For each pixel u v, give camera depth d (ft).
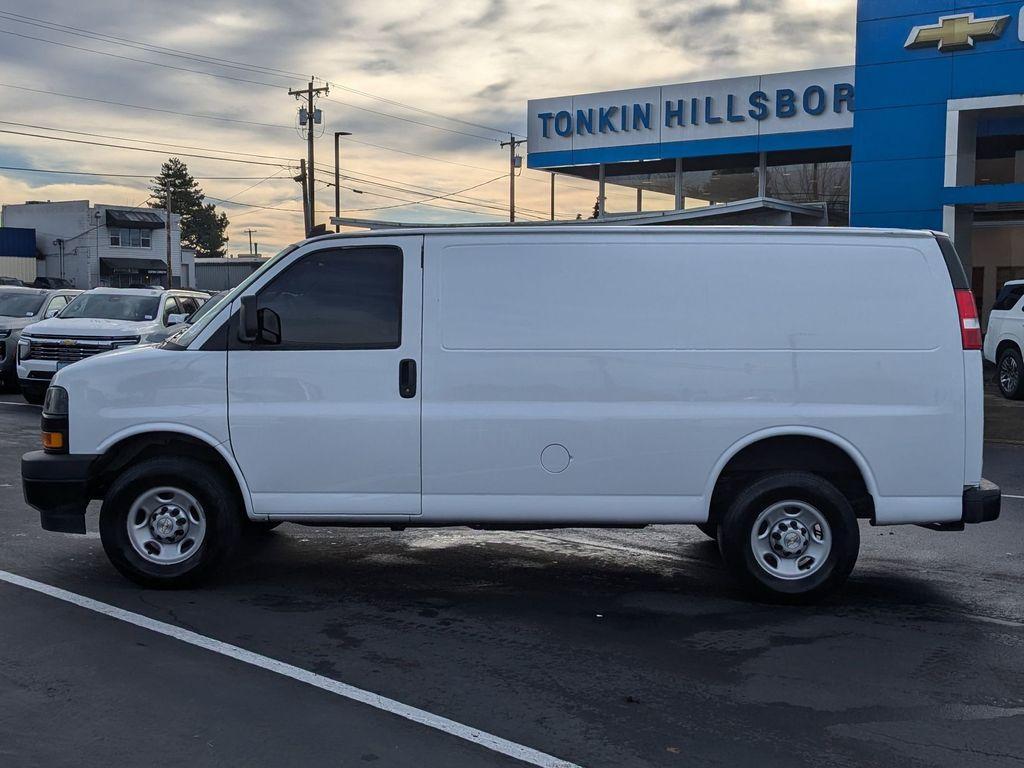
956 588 21.09
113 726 13.62
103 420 19.98
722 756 12.85
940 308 19.48
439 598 20.08
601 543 25.23
